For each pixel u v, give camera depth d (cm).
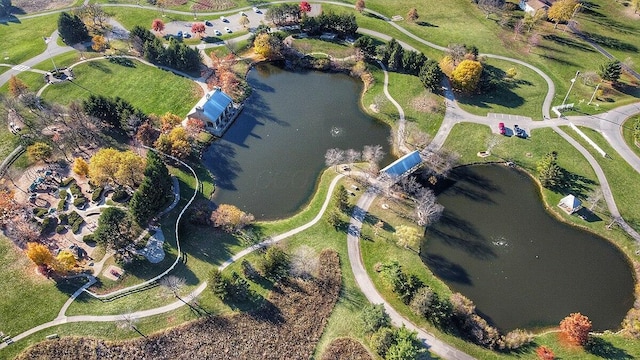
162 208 12706
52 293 10844
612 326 10688
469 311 10488
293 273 11381
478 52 17925
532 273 11631
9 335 10106
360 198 13188
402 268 11600
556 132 15162
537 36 18850
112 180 13000
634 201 13250
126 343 10006
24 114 15100
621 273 11712
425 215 12325
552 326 10656
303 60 17925
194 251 11819
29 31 19100
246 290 10831
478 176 14000
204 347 10075
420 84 16862
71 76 16775
